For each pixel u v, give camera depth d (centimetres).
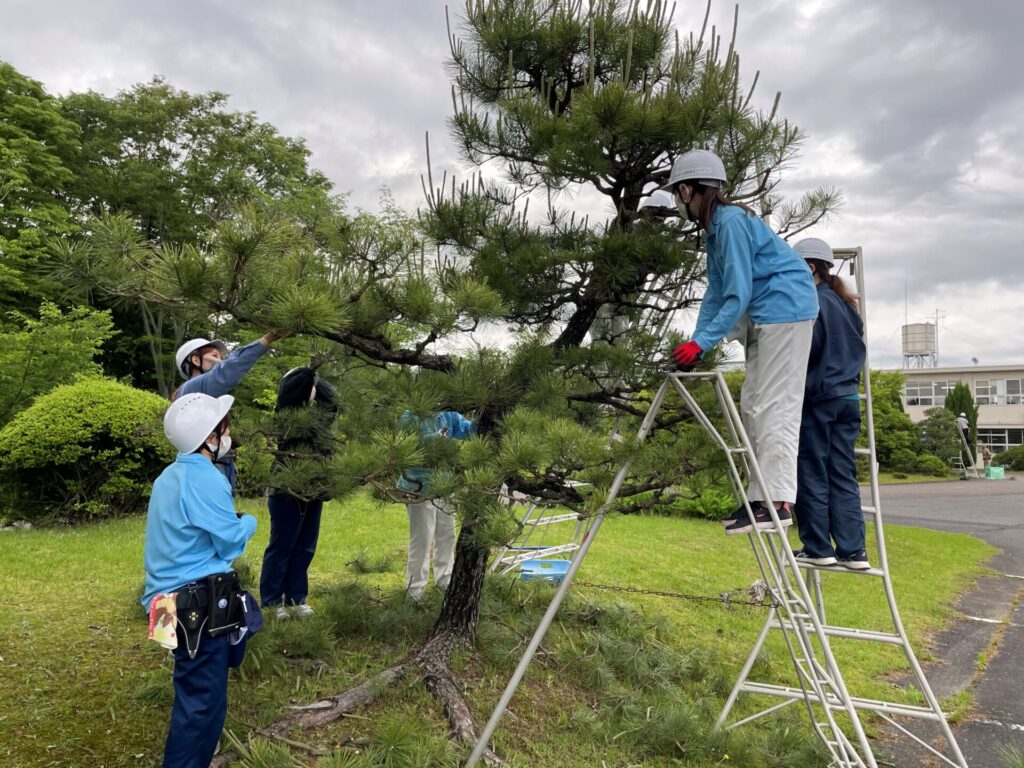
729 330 309
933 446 3984
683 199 326
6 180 1472
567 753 360
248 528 274
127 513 898
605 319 486
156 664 380
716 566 923
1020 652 667
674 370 354
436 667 395
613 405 438
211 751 262
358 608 461
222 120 2172
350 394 440
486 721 368
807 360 314
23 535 729
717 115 367
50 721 314
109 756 293
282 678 377
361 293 326
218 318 324
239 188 1992
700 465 374
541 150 386
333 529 869
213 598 255
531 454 294
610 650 478
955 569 1100
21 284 1326
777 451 307
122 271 265
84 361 1117
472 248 434
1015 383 5047
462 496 307
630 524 1214
